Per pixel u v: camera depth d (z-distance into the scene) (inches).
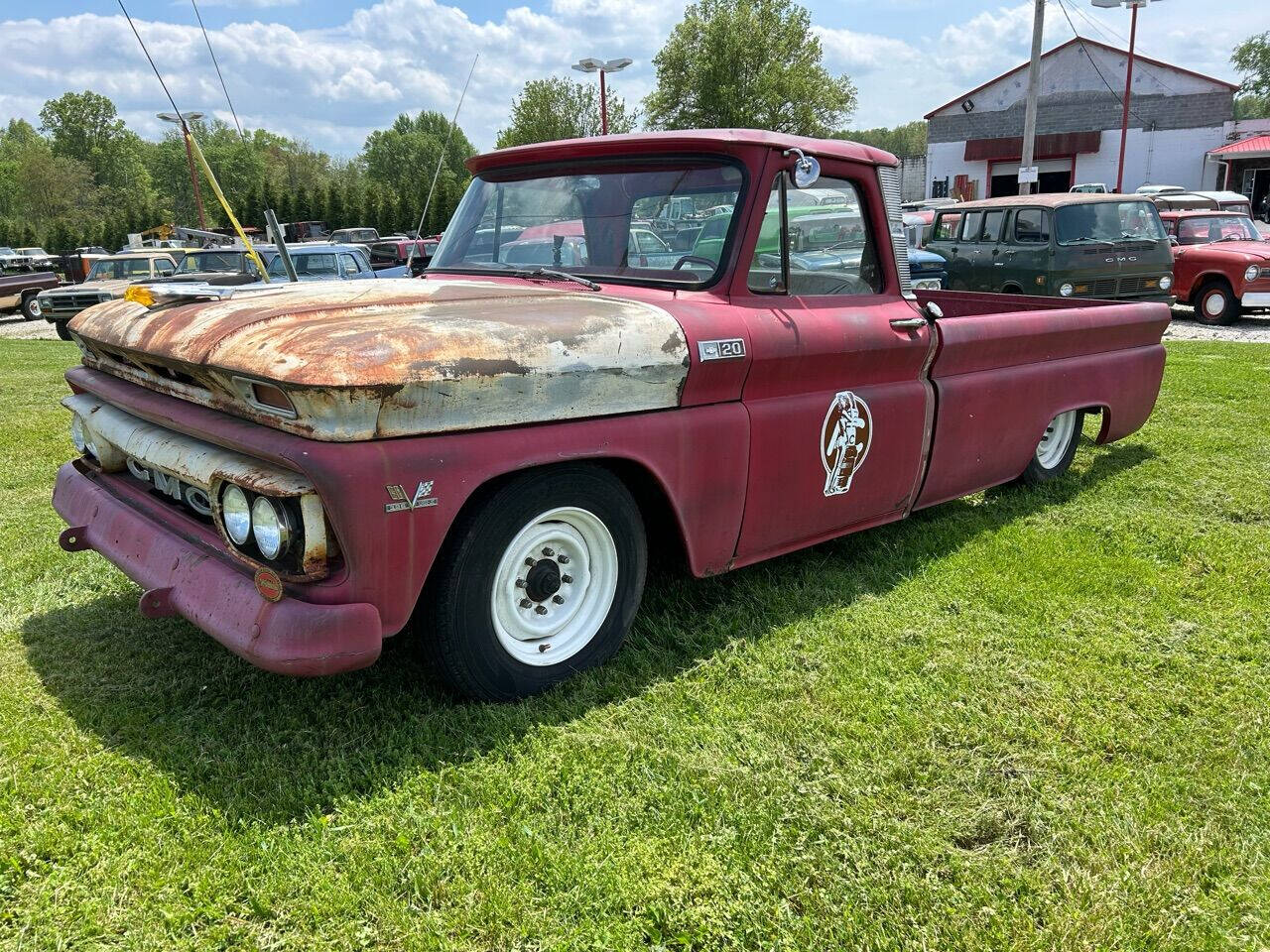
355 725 109.6
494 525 106.3
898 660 128.6
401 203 1829.5
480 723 109.0
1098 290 494.3
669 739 108.0
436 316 106.3
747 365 126.3
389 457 93.8
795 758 105.7
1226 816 97.4
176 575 105.3
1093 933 81.5
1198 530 183.9
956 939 80.8
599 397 111.1
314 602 94.7
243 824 91.4
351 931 79.5
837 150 142.7
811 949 79.1
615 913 82.4
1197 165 1539.1
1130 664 129.4
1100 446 247.6
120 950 77.2
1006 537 177.5
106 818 92.1
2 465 227.6
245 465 97.8
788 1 1760.6
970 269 536.1
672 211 134.4
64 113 3570.4
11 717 110.2
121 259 668.7
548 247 145.2
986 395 173.6
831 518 148.3
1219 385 330.3
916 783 101.6
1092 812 97.8
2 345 525.3
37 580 153.3
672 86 1808.6
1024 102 1612.9
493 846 89.1
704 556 129.8
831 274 145.4
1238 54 2775.6
